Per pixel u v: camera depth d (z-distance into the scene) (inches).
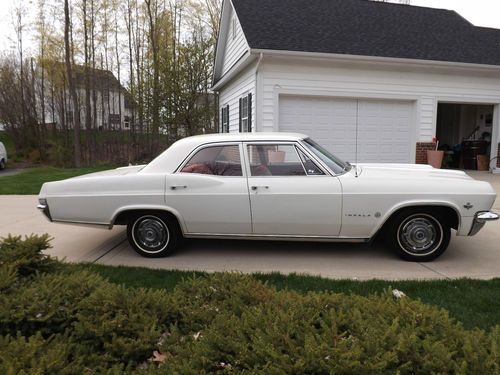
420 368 66.8
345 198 178.9
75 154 861.2
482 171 546.0
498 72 477.4
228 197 183.5
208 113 720.3
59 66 1003.9
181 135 747.4
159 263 185.9
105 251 205.2
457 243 217.3
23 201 343.9
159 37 936.3
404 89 455.5
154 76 742.5
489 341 73.3
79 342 88.9
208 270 174.6
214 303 103.5
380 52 432.1
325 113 442.9
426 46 468.4
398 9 569.0
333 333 75.0
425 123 467.8
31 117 1059.9
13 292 105.9
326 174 183.3
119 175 194.5
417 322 82.0
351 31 470.6
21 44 1055.0
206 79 702.5
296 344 73.5
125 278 163.3
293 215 181.6
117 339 85.0
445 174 196.5
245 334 79.7
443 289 149.2
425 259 184.4
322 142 446.0
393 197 178.1
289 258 191.9
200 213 186.2
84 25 928.3
